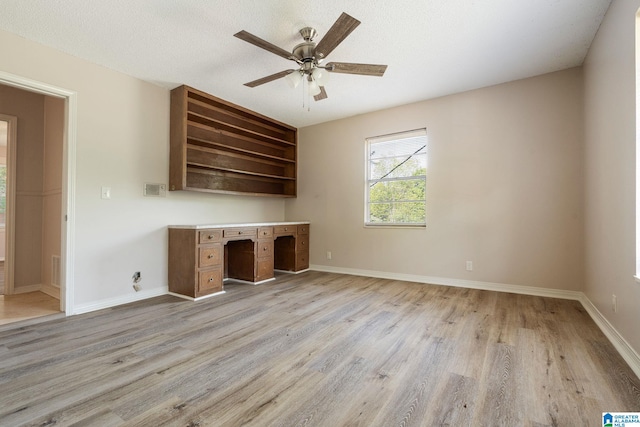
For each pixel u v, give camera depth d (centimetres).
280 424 135
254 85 289
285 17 237
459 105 386
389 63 308
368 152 468
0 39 250
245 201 479
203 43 274
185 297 346
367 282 419
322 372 180
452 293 357
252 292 368
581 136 319
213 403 150
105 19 238
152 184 356
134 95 340
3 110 346
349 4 221
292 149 536
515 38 266
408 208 434
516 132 353
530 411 143
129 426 133
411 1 218
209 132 418
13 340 226
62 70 285
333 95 392
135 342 222
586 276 304
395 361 193
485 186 371
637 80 182
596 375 174
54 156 357
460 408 146
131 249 335
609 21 225
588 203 295
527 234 348
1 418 138
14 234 353
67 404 149
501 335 233
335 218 496
